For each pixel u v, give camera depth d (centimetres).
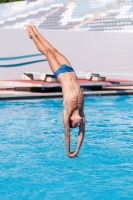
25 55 1780
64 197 504
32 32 554
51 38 1825
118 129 962
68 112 468
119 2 3128
